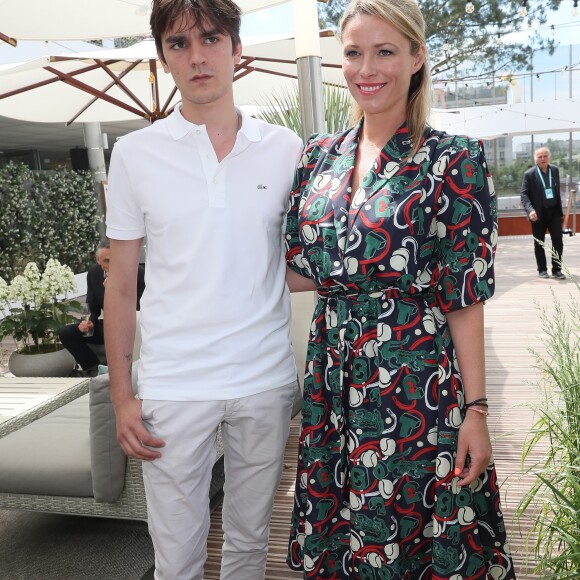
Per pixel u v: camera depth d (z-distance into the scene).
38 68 4.39
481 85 17.23
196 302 1.58
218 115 1.60
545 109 16.95
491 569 1.59
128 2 3.41
